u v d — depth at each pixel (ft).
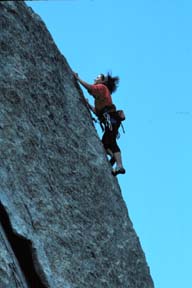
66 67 78.95
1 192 60.44
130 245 77.61
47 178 68.08
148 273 79.46
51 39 77.56
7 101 67.15
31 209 63.72
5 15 70.69
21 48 71.26
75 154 73.87
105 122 81.46
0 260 55.98
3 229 59.88
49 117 71.87
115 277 71.41
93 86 81.25
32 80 71.20
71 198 70.33
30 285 59.98
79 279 65.67
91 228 71.26
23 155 66.08
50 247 64.03
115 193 79.56
